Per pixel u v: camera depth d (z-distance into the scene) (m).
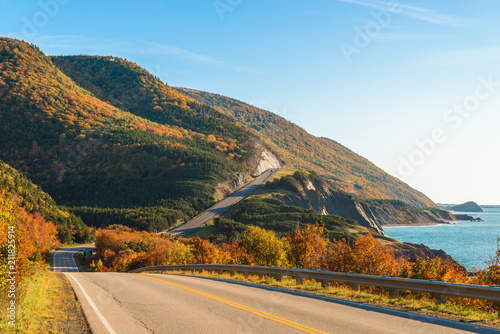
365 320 9.31
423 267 25.83
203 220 173.00
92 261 89.56
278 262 41.88
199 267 26.81
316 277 15.73
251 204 178.38
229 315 10.02
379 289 18.34
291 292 14.48
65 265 87.44
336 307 11.12
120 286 16.70
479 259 121.69
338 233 127.31
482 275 20.92
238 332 8.28
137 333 8.27
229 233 139.62
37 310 10.28
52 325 9.02
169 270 34.12
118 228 160.62
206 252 48.31
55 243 122.56
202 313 10.30
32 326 8.61
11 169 141.88
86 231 157.25
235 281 19.36
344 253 27.98
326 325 8.81
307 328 8.55
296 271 16.84
